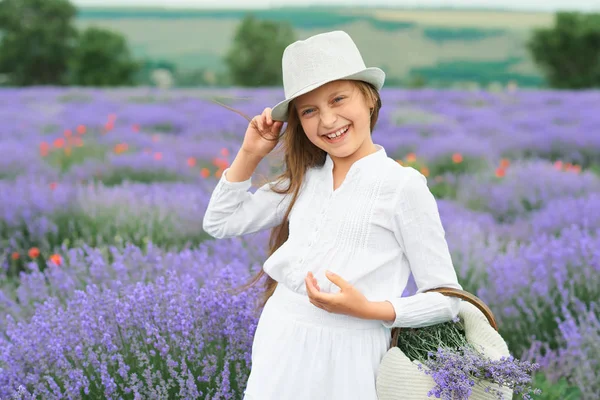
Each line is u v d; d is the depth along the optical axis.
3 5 48.16
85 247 4.04
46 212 5.27
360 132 1.94
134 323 2.64
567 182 7.16
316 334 1.88
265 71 45.25
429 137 11.25
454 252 4.35
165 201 5.56
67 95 20.89
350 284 1.82
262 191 2.18
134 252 3.72
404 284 1.94
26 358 2.55
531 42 38.06
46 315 2.83
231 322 2.55
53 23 48.66
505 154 10.37
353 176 1.94
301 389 1.88
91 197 5.66
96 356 2.48
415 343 2.02
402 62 57.06
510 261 3.92
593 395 2.91
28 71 48.72
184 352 2.53
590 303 3.55
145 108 14.94
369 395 1.86
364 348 1.88
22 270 4.80
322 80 1.85
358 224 1.89
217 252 4.19
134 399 2.45
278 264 1.97
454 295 1.87
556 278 3.60
